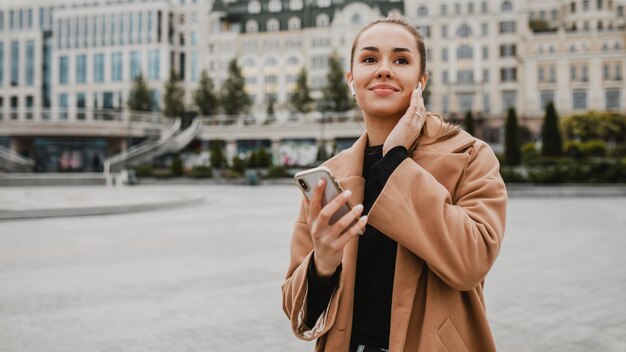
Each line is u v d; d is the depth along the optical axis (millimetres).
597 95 56969
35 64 78125
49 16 78938
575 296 5133
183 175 34406
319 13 69125
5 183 28953
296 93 55312
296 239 1468
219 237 9609
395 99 1315
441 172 1249
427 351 1167
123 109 65875
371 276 1312
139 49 72500
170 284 5852
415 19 61219
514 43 59406
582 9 63375
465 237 1094
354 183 1333
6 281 5996
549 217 12453
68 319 4523
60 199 17812
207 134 45906
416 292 1239
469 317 1262
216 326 4316
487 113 59000
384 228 1140
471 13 59875
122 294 5395
